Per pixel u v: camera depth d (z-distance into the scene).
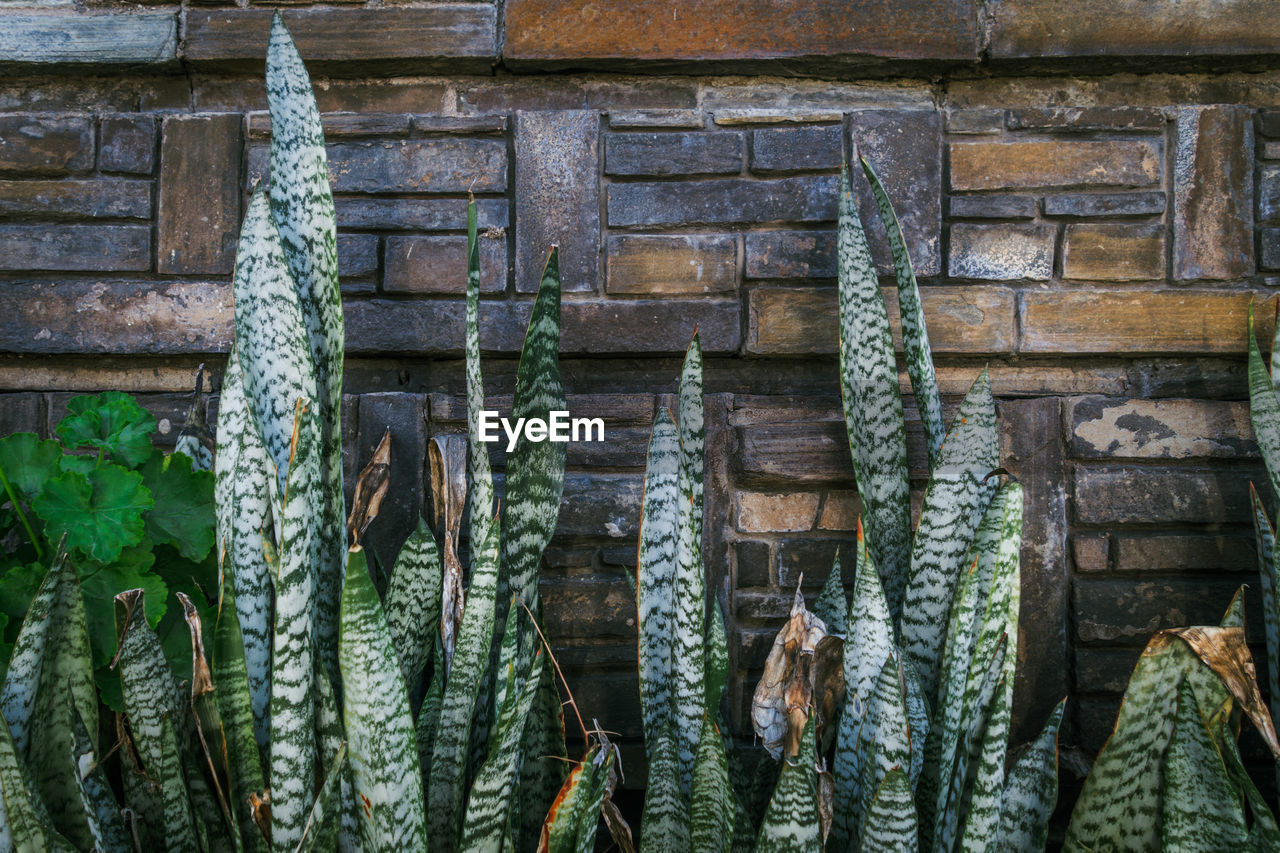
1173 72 1.50
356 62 1.47
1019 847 1.14
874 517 1.32
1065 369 1.48
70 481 1.19
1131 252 1.45
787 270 1.46
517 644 1.24
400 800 1.07
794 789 1.06
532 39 1.47
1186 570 1.43
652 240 1.46
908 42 1.47
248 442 1.15
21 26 1.46
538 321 1.25
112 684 1.20
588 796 1.10
